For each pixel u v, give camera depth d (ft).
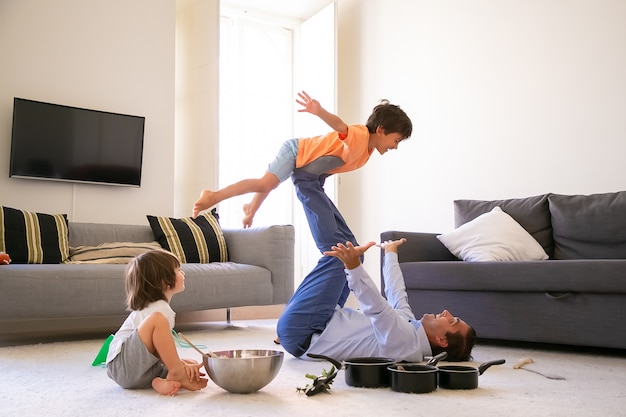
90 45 15.33
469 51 15.74
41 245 11.33
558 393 5.86
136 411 5.07
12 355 8.54
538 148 13.98
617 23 12.57
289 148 8.09
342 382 6.39
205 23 17.42
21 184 14.25
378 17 18.72
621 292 8.72
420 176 16.92
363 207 18.81
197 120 17.46
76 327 13.00
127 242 12.19
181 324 13.29
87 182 14.90
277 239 12.55
